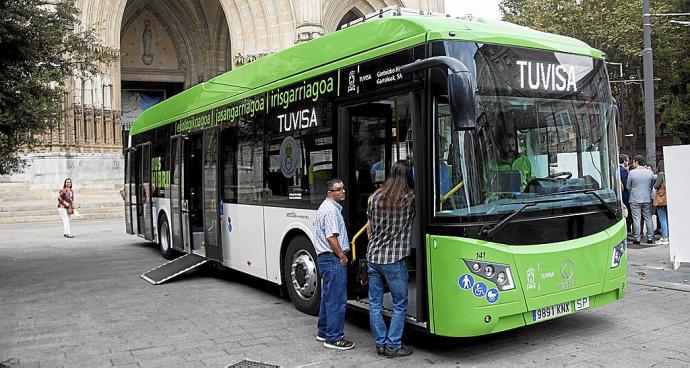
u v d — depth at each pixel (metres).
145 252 15.77
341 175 7.32
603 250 6.58
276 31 36.44
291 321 7.99
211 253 11.20
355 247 7.35
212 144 11.16
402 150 6.78
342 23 42.84
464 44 5.95
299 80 8.29
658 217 15.09
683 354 6.18
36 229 22.36
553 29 31.23
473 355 6.33
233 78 10.44
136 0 40.34
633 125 37.19
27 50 11.03
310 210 7.97
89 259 14.53
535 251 5.98
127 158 17.95
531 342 6.74
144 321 8.16
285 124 8.64
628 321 7.54
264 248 9.30
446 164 5.85
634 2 30.33
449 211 5.80
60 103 12.55
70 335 7.52
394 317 6.25
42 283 11.28
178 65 43.28
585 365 5.89
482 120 5.87
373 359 6.26
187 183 12.45
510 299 5.82
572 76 6.63
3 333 7.66
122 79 41.34
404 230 6.09
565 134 6.46
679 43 33.34
